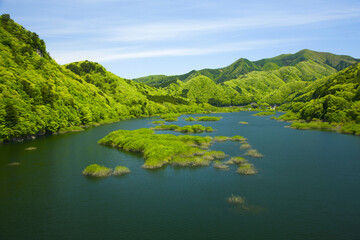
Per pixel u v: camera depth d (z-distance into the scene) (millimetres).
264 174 51062
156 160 57250
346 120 125125
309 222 32000
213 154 64438
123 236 28984
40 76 121625
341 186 44469
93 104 164125
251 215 33875
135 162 60281
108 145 82688
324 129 121812
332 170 53906
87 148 77562
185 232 29688
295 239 28188
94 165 53688
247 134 106375
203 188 43312
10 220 32906
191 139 81250
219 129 124875
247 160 61062
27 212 35094
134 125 149875
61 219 33062
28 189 43594
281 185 44875
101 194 41188
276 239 28188
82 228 30812
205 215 33844
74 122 127750
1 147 78562
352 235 29031
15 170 54562
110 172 52562
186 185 44781
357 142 86312
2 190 43125
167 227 30844
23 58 122938
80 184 45906
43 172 53094
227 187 43812
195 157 60344
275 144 83000
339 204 37281
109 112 180375
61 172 53062
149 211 35094
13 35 136875
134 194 41000
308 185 44938
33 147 78562
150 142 72875
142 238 28531
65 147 79188
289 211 35031
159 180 47500
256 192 41656
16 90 96438
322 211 35031
